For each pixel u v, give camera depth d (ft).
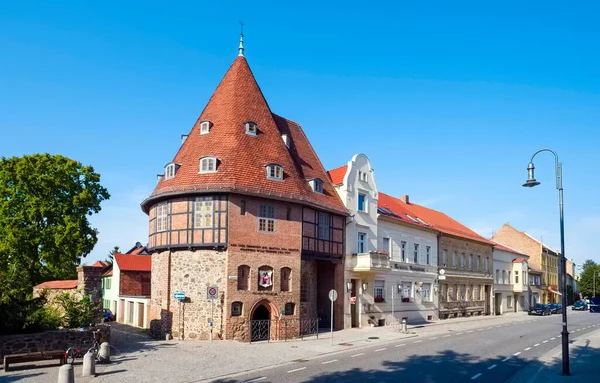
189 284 88.53
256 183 90.63
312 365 63.67
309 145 122.42
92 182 126.21
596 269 333.83
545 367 63.57
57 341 64.75
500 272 193.88
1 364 59.62
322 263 108.99
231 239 86.99
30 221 115.75
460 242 163.02
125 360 65.77
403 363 65.26
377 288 120.06
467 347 82.23
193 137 100.37
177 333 88.02
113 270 157.17
